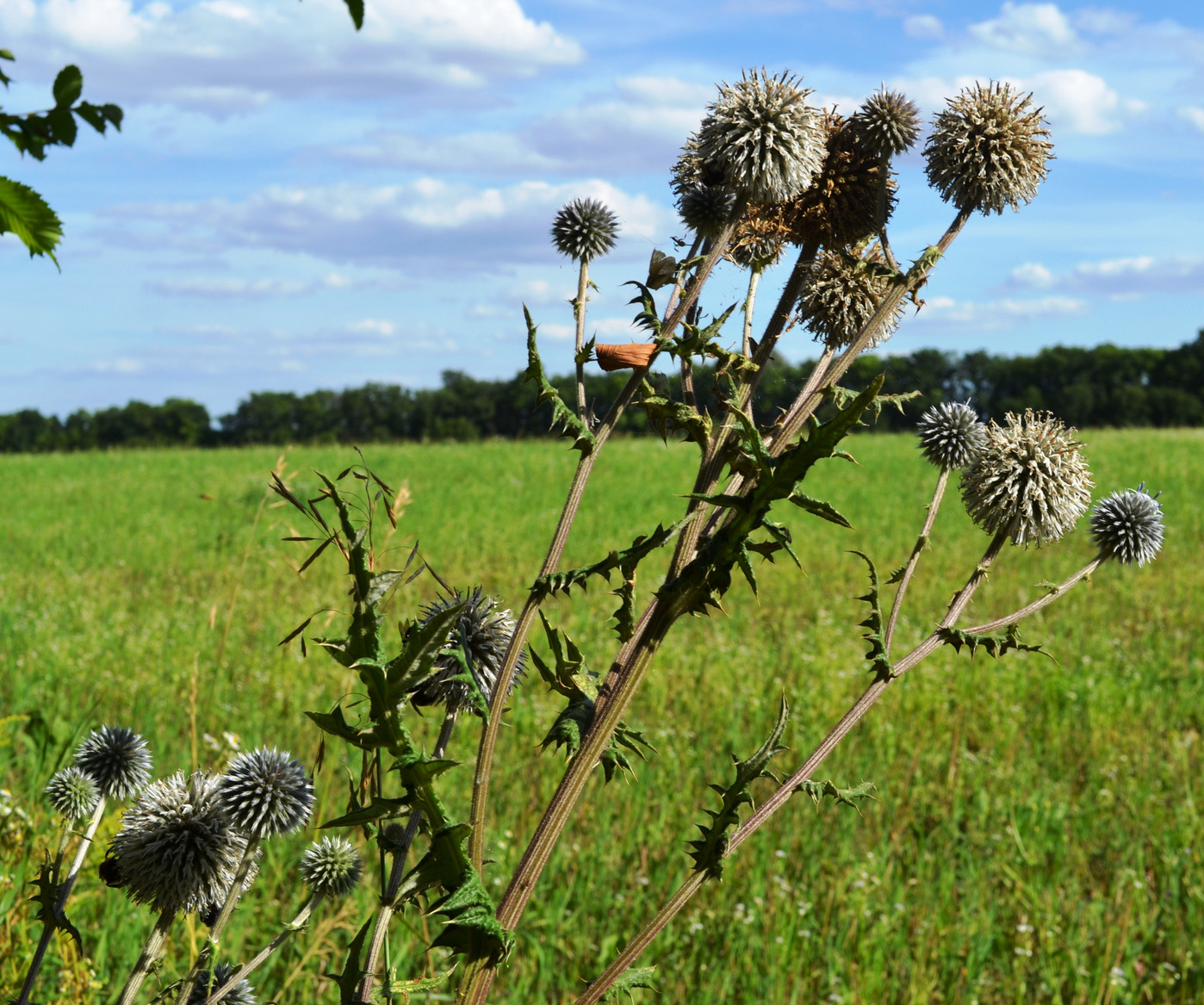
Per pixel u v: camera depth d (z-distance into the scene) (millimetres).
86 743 2328
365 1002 1323
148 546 15359
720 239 1588
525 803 5480
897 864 5223
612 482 24453
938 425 1994
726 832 1567
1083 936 4480
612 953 4219
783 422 1521
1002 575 13336
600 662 8227
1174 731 7516
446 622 1205
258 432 66875
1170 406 73062
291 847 4680
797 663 8961
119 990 3256
